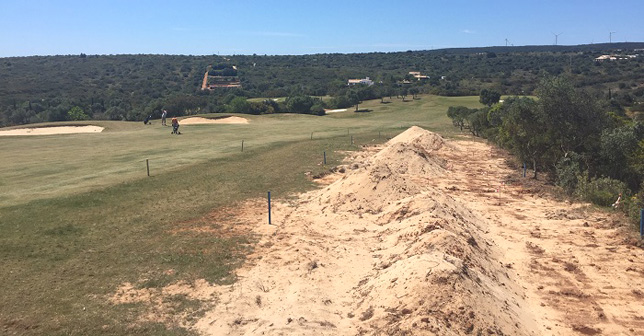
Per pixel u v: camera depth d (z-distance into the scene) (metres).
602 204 21.12
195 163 28.95
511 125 28.58
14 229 15.64
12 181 23.48
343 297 11.34
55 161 29.97
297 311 10.22
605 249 15.62
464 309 9.38
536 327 10.58
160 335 9.38
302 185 23.55
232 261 13.30
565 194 23.25
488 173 29.75
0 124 76.56
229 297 11.05
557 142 27.00
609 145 25.39
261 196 21.09
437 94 107.69
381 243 15.12
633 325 10.91
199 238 15.17
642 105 65.81
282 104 92.31
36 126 55.47
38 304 10.55
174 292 11.33
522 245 16.20
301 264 13.02
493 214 20.05
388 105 95.38
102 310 10.34
